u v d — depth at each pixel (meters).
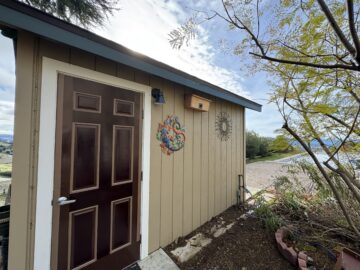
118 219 2.06
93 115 1.86
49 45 1.59
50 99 1.58
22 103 1.45
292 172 2.95
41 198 1.53
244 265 2.21
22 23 1.24
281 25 1.13
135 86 2.22
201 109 3.01
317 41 1.13
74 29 1.48
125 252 2.11
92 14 3.39
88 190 1.82
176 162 2.76
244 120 4.37
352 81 1.29
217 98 3.60
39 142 1.52
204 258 2.35
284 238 2.64
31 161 1.49
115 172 2.04
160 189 2.52
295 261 2.14
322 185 2.58
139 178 2.27
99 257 1.89
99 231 1.90
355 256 1.81
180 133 2.82
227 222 3.33
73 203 1.72
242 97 3.85
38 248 1.51
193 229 3.04
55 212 1.61
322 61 1.13
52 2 3.17
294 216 3.16
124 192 2.12
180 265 2.23
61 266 1.63
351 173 1.71
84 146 1.80
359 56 0.65
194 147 3.08
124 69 2.12
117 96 2.06
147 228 2.34
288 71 1.36
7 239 1.50
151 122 2.41
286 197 3.30
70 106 1.71
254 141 9.73
